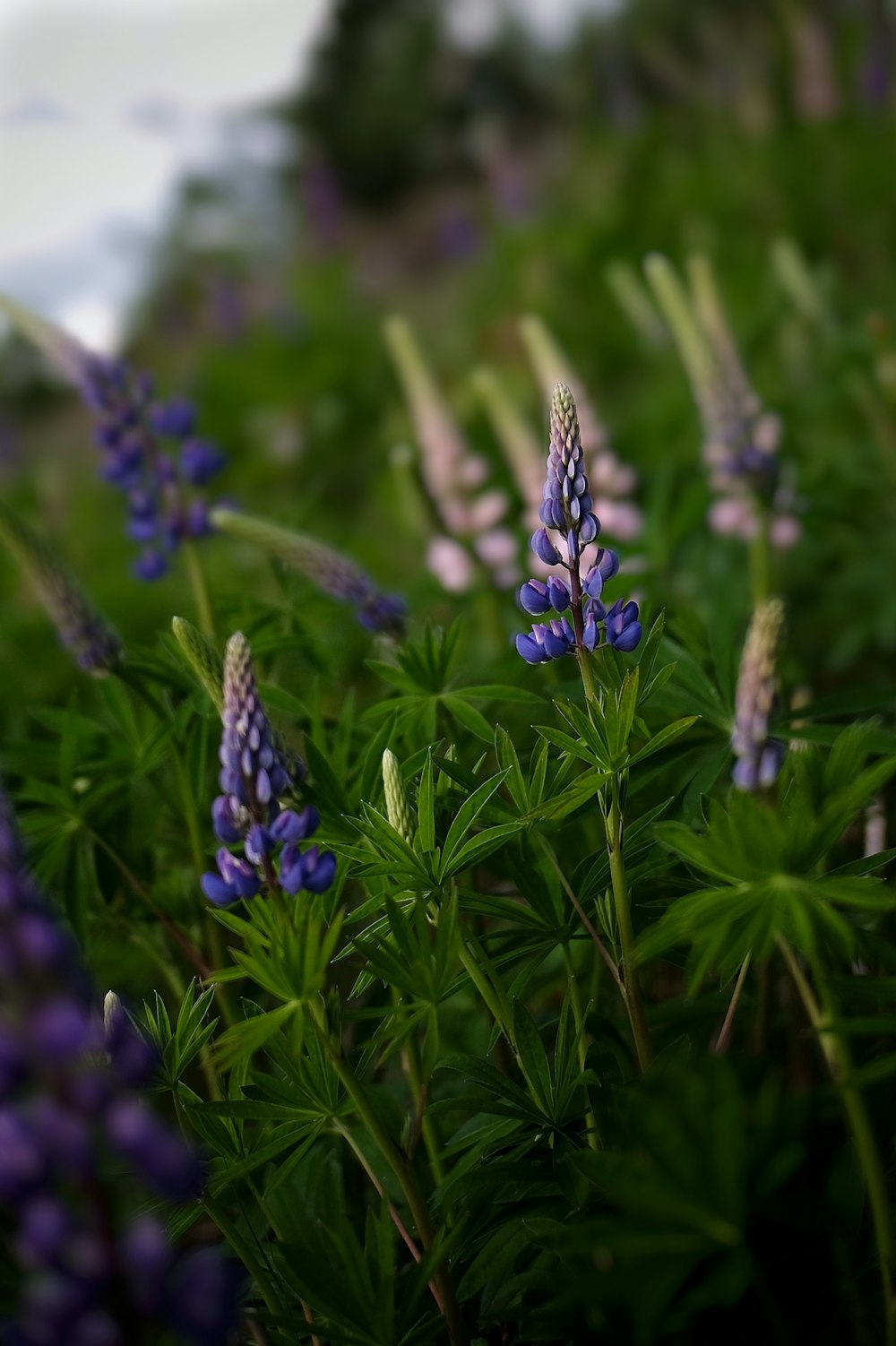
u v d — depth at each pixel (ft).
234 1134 3.04
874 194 12.57
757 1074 3.01
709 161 15.62
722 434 5.24
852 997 2.99
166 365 21.49
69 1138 2.10
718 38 17.97
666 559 5.38
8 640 5.64
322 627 4.72
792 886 2.66
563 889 3.17
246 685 2.72
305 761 3.46
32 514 9.81
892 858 2.94
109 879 3.75
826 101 14.40
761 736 2.80
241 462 12.31
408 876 2.96
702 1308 2.61
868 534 6.35
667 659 3.57
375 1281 2.85
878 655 6.00
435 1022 2.86
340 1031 2.83
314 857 2.72
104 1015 2.63
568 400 2.90
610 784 2.89
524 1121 2.98
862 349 7.20
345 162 31.27
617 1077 3.03
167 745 3.77
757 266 12.06
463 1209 2.99
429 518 6.61
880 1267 2.79
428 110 30.63
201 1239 3.37
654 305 11.19
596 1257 2.70
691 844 2.70
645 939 2.72
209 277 24.53
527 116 29.01
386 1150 2.81
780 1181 2.47
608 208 16.06
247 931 2.77
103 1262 2.14
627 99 20.58
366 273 23.27
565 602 2.96
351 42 32.24
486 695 3.58
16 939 2.15
